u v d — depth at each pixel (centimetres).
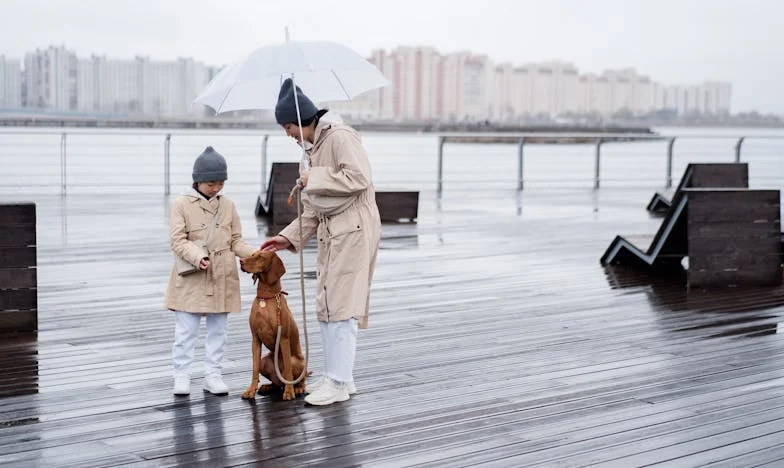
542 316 632
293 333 439
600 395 444
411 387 457
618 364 503
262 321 427
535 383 465
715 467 349
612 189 1775
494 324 605
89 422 401
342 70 441
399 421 404
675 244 804
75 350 529
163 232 1049
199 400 434
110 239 991
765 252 745
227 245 441
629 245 836
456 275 798
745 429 393
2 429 391
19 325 571
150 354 521
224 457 359
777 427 396
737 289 734
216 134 1522
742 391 451
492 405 427
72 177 1477
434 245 987
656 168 1828
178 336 439
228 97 451
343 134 419
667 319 623
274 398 439
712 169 1196
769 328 593
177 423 400
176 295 438
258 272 422
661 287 745
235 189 1595
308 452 365
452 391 450
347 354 429
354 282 420
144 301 672
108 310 639
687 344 551
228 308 441
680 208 768
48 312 631
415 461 355
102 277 770
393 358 515
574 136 1753
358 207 421
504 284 756
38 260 852
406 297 697
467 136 1667
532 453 364
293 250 446
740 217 737
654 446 372
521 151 1711
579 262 877
